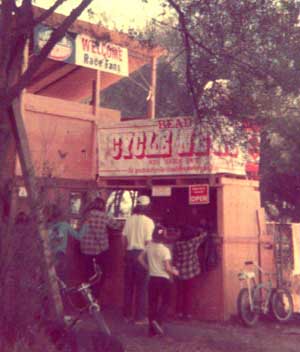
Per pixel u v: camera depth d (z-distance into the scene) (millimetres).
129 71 16984
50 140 14172
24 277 7836
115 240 13445
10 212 8141
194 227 12844
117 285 13367
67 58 14625
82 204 13758
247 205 13141
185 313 12336
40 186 8586
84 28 14312
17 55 8672
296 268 13836
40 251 8117
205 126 11789
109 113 15625
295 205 29016
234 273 12578
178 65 12922
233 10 10805
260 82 11109
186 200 14625
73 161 14602
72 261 12773
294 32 10766
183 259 12125
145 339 10211
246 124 11320
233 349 9773
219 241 12477
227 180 12648
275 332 11461
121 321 11836
